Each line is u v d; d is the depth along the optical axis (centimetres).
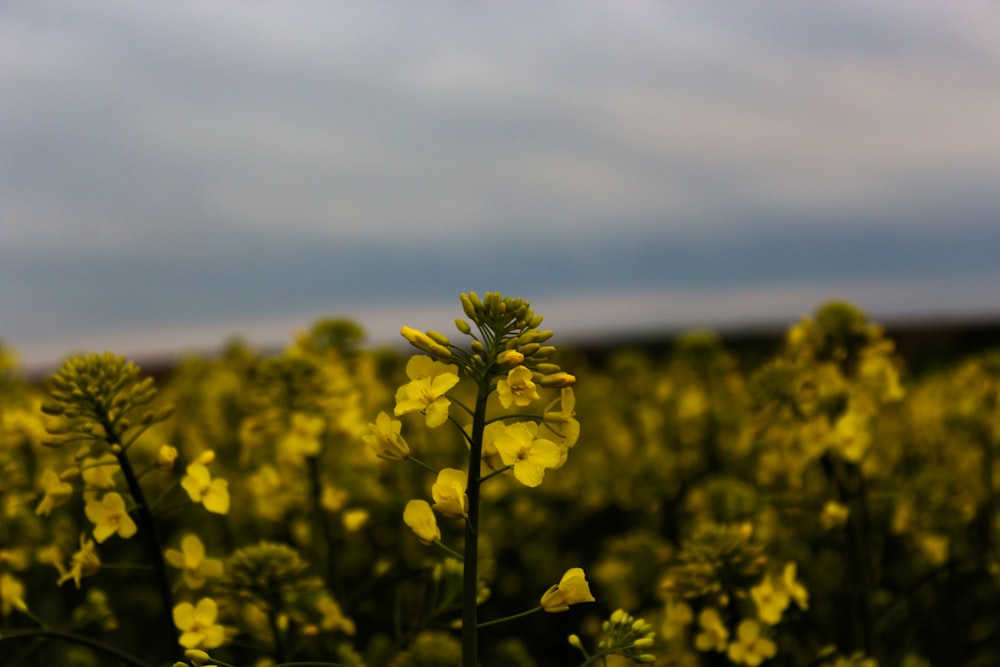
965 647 63
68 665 53
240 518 65
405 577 46
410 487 73
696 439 85
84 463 38
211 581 42
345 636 52
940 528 65
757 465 75
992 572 55
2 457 52
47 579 54
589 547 86
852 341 54
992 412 75
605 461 92
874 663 47
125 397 39
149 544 39
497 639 69
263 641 44
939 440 85
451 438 85
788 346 55
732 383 93
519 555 74
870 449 59
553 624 72
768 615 43
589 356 188
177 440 85
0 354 90
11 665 48
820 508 53
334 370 56
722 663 44
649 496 73
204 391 95
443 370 34
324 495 51
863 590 50
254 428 52
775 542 55
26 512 53
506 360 33
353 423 53
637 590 65
